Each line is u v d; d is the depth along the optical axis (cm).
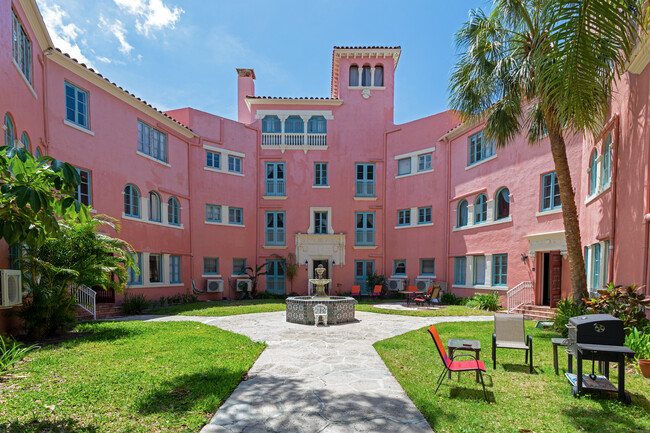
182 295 1739
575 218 924
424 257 1914
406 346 771
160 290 1619
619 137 899
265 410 436
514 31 923
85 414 407
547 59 432
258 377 565
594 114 484
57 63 1192
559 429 387
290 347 772
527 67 855
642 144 770
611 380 545
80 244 852
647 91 750
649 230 745
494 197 1558
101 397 454
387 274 2056
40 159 389
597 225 1050
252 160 2100
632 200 812
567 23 380
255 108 2133
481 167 1633
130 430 371
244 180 2061
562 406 450
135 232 1496
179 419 398
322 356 695
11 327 831
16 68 883
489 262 1561
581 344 485
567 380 548
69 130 1230
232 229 1998
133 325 1021
